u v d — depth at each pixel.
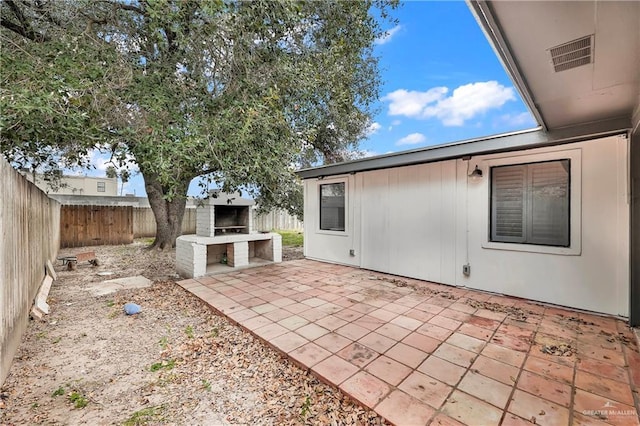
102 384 2.26
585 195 3.65
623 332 3.04
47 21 3.88
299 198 9.12
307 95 4.39
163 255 8.16
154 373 2.41
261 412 1.96
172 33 3.79
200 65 3.86
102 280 5.43
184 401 2.07
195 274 5.41
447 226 4.96
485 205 4.52
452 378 2.24
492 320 3.40
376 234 6.04
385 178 5.87
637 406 1.90
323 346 2.76
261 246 7.22
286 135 4.10
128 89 3.51
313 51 4.61
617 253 3.45
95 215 10.04
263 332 3.07
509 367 2.39
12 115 2.66
